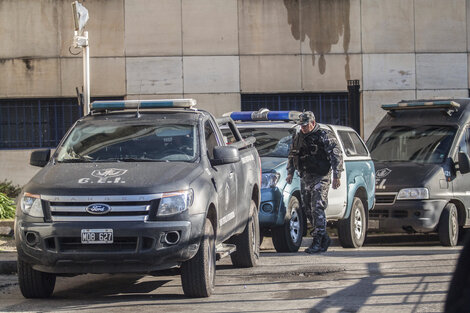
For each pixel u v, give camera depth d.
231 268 15.31
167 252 11.07
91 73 32.28
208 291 11.89
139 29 32.38
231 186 13.63
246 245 14.98
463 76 33.66
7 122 32.66
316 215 17.78
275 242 18.22
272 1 32.69
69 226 11.07
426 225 21.22
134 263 11.10
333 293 12.17
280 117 19.91
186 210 11.27
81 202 11.15
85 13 20.20
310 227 24.52
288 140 18.97
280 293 12.27
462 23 33.69
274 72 32.81
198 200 11.51
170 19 32.47
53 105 32.75
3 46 32.19
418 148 22.75
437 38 33.53
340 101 33.44
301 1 32.81
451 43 33.59
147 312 10.77
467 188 22.53
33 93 32.25
